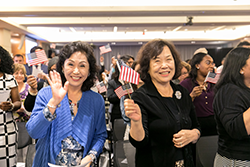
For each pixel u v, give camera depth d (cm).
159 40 142
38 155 134
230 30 1349
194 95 222
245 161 129
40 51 229
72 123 136
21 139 217
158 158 128
